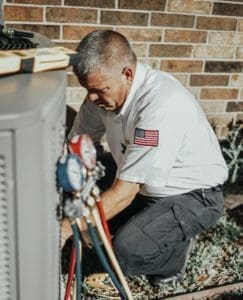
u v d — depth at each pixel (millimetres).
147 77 1659
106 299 1910
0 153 790
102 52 1492
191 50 2543
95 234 1163
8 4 2141
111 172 2527
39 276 960
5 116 755
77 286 1270
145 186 1847
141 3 2330
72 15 2252
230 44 2600
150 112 1592
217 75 2668
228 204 2600
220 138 2869
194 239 2271
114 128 1812
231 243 2293
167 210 1821
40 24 2227
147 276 2037
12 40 1189
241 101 2805
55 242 1074
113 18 2324
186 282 2021
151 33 2426
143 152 1586
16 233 878
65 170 954
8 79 961
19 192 834
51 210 957
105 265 1256
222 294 1956
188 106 1685
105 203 1587
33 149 810
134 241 1794
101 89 1566
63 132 1034
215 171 1893
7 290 955
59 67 1098
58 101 916
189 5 2412
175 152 1648
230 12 2502
